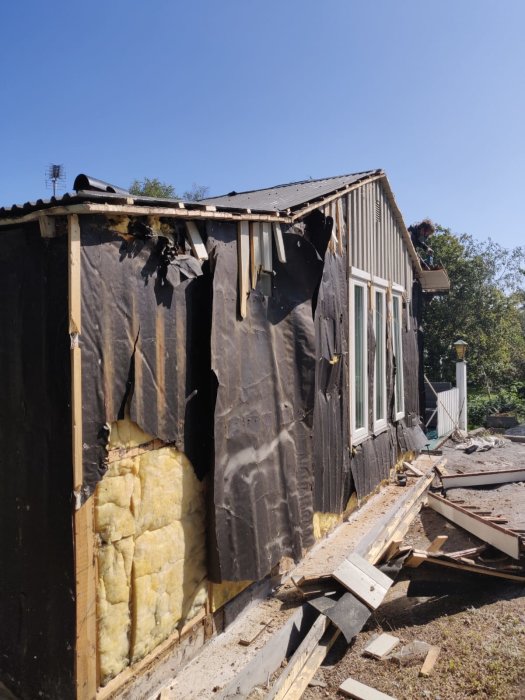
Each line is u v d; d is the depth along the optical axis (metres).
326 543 5.86
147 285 3.29
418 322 10.99
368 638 4.86
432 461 10.30
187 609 3.67
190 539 3.71
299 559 4.92
